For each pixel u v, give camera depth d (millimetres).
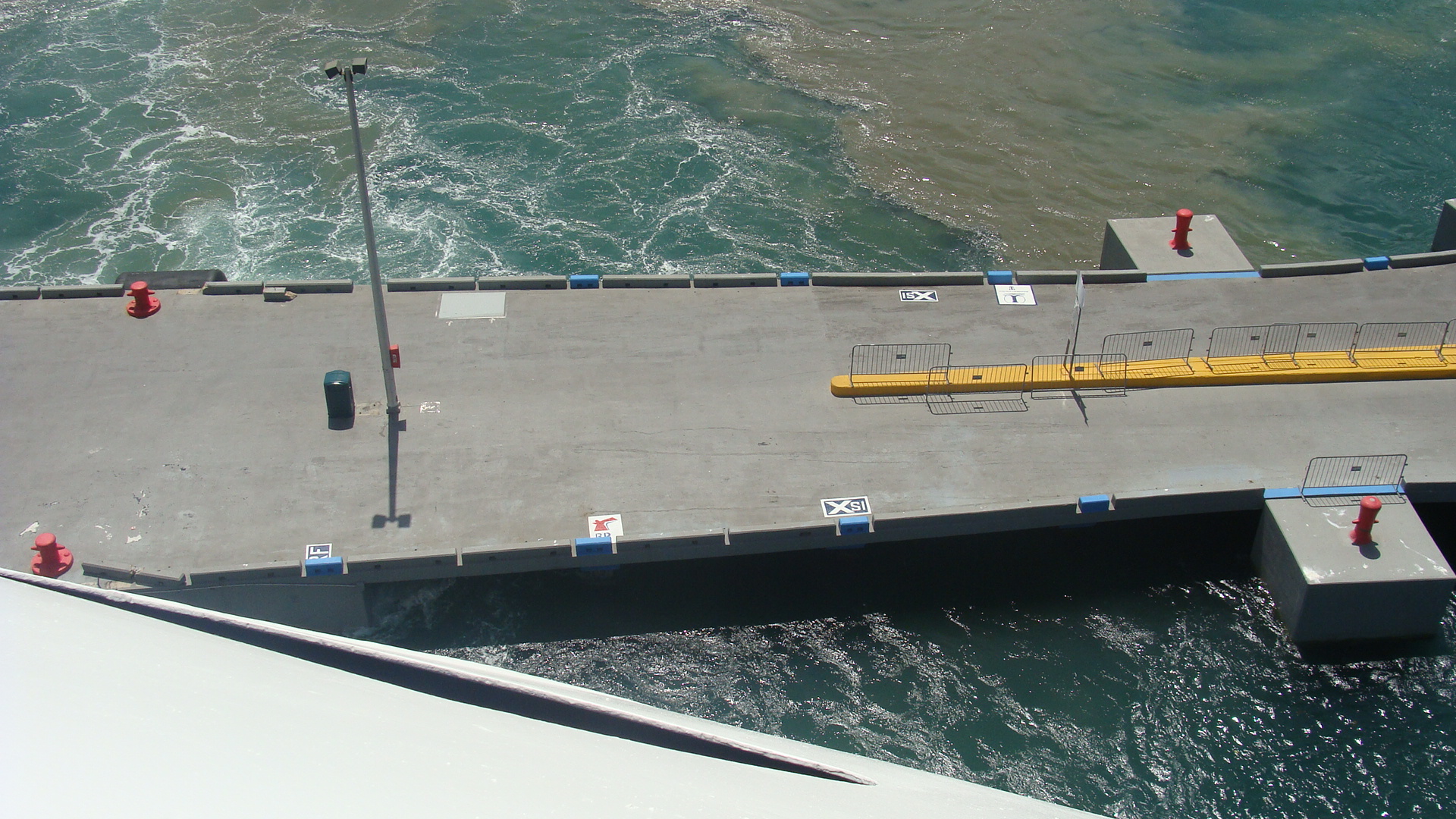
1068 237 38250
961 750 22812
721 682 24156
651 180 40625
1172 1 52312
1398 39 49375
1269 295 31578
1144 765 22516
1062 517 25656
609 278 31609
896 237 38125
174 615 9219
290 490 25312
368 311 30547
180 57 47312
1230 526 27500
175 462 25828
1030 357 29500
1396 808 21688
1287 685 23969
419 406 27547
